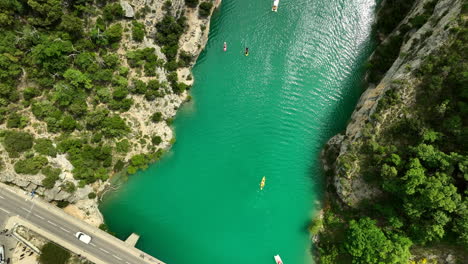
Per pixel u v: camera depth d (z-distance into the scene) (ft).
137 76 277.85
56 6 245.04
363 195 252.21
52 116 254.06
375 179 245.86
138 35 272.72
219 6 330.34
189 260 258.78
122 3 267.18
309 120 300.40
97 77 263.70
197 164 288.92
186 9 306.96
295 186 281.95
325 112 302.25
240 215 273.54
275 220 272.31
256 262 260.42
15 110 250.57
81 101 261.03
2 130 245.86
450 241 224.74
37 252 248.11
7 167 245.65
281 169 287.07
